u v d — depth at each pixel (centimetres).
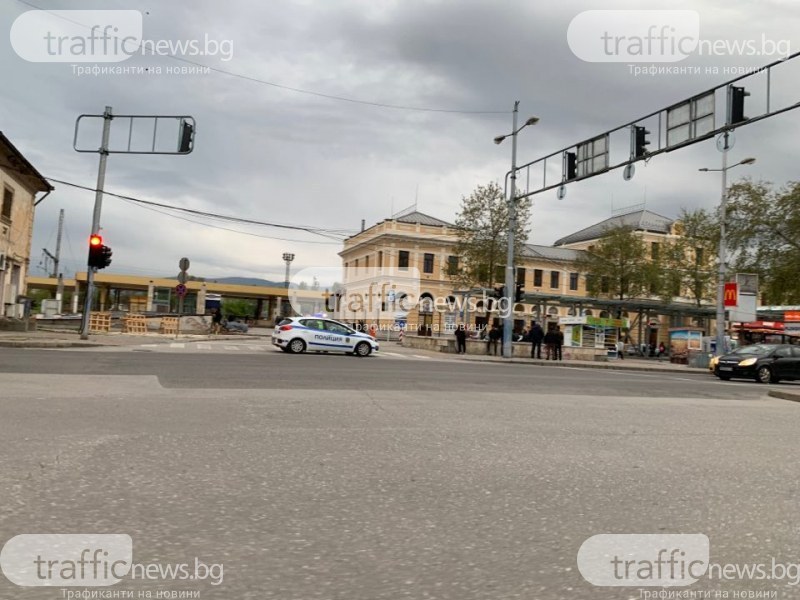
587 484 440
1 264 2614
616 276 4747
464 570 281
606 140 2000
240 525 327
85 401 719
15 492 362
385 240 6053
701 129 1611
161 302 5731
